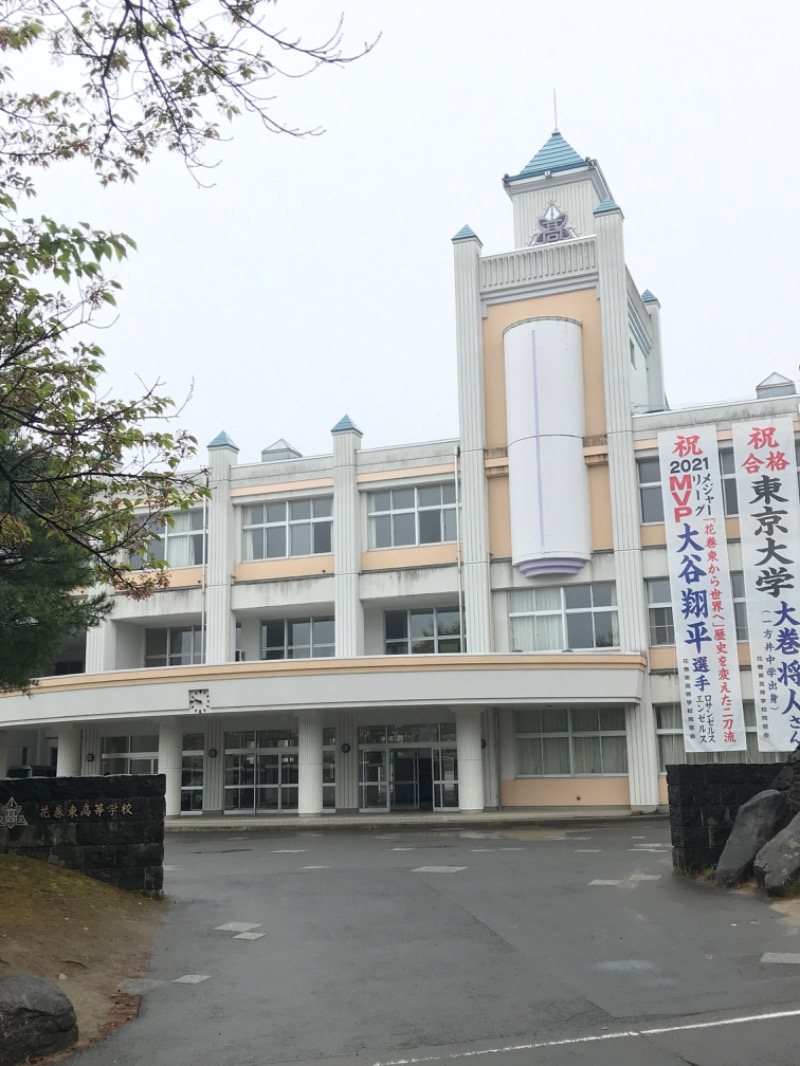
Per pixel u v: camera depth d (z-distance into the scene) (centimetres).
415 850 1927
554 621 3175
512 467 3212
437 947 977
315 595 3406
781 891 1134
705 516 3031
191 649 3716
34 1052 668
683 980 816
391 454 3412
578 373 3219
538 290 3353
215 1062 657
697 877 1323
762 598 2936
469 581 3219
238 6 662
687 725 2961
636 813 2884
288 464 3531
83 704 3203
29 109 877
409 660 2889
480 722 3041
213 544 3516
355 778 3284
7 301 903
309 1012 767
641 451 3145
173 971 904
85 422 940
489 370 3366
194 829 2888
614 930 1024
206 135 793
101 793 1259
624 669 2948
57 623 1339
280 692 2948
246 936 1049
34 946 899
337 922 1122
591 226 3706
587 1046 657
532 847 1911
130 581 1087
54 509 1080
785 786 1318
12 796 1248
